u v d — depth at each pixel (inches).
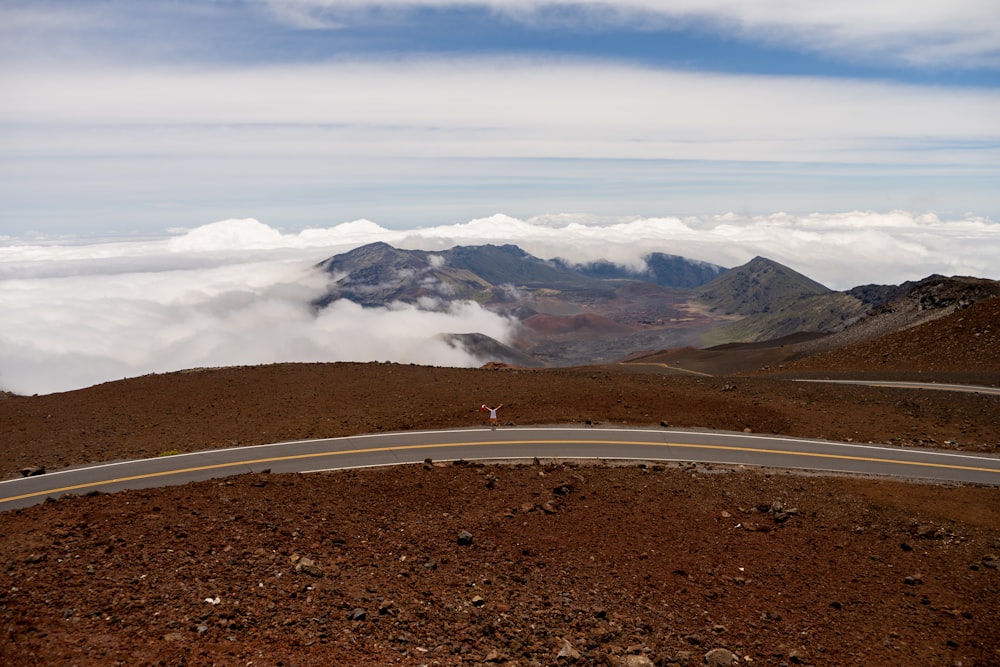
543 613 567.5
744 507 871.7
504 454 1097.4
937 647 567.8
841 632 586.9
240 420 1306.6
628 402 1430.9
